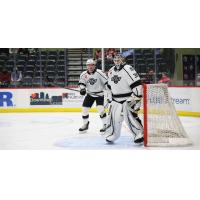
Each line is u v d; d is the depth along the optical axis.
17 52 17.83
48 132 11.17
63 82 17.03
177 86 14.21
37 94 15.76
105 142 9.75
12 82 16.42
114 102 9.27
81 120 13.41
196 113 14.14
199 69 15.77
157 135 9.52
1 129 11.64
